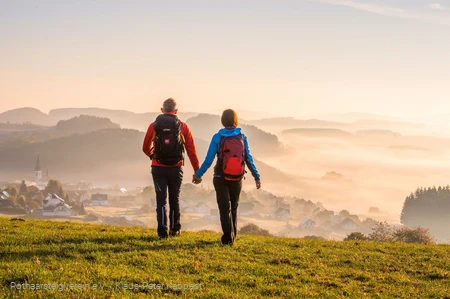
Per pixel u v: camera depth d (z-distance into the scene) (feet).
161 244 39.14
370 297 29.30
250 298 27.81
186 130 41.14
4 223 50.42
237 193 40.96
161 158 40.29
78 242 38.78
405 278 33.73
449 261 38.93
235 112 40.32
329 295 29.17
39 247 36.14
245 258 36.68
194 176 40.27
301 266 35.81
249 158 40.55
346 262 37.91
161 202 41.39
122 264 32.73
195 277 31.12
